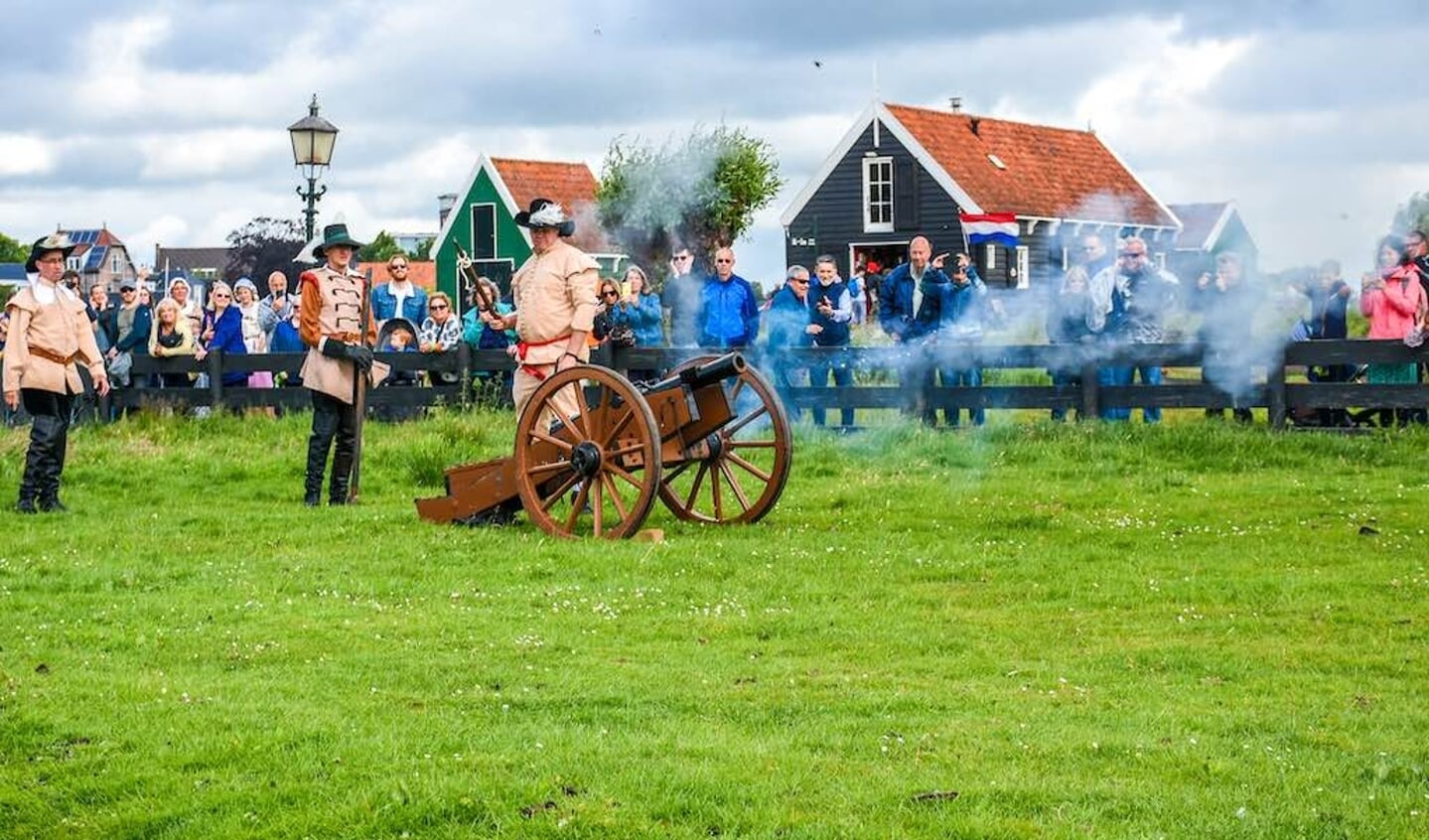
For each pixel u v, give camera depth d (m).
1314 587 11.21
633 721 8.17
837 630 10.16
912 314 18.77
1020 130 46.72
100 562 12.45
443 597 11.16
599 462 13.12
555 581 11.67
